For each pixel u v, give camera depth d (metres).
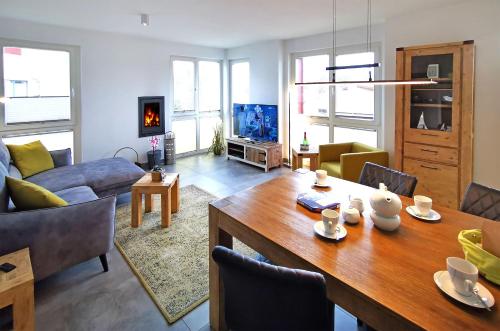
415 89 3.68
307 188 2.26
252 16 3.98
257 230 1.60
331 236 1.51
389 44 4.05
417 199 1.79
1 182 2.49
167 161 6.10
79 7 3.59
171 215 3.63
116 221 3.46
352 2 3.37
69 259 2.26
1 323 1.83
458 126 3.35
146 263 2.64
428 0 3.31
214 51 6.78
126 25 4.53
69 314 2.03
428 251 1.39
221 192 4.50
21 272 1.70
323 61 5.37
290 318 1.22
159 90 5.98
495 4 3.20
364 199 2.04
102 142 5.33
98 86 5.15
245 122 6.30
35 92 4.60
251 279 1.18
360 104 4.95
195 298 2.21
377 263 1.30
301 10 3.68
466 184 3.38
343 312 2.10
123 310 2.08
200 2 3.37
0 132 4.34
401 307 1.04
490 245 1.22
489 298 1.07
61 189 3.36
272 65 5.91
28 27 4.31
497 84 3.27
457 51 3.26
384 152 4.01
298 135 6.02
